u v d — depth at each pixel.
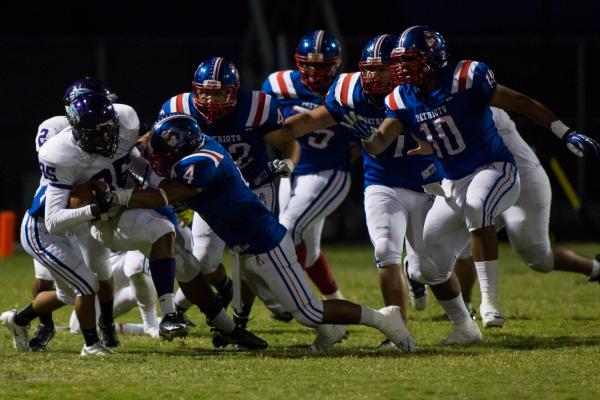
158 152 16.62
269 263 16.89
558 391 14.26
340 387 14.59
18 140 45.59
